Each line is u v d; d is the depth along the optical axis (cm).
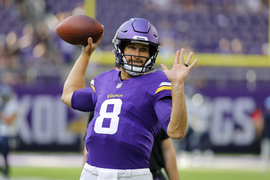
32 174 2931
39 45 4609
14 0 5184
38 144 3922
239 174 3073
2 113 2784
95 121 984
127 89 980
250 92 3875
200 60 4272
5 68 4041
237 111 3884
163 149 1220
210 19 4875
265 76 4188
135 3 4959
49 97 3906
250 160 3753
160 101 948
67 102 1095
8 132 2741
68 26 1120
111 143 948
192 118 3712
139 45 998
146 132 959
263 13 4947
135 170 950
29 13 4847
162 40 4544
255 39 4762
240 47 4650
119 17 4816
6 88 2777
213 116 3875
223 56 4266
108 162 953
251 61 4250
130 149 943
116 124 951
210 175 3019
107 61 4169
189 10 4953
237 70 4216
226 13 4941
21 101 3906
